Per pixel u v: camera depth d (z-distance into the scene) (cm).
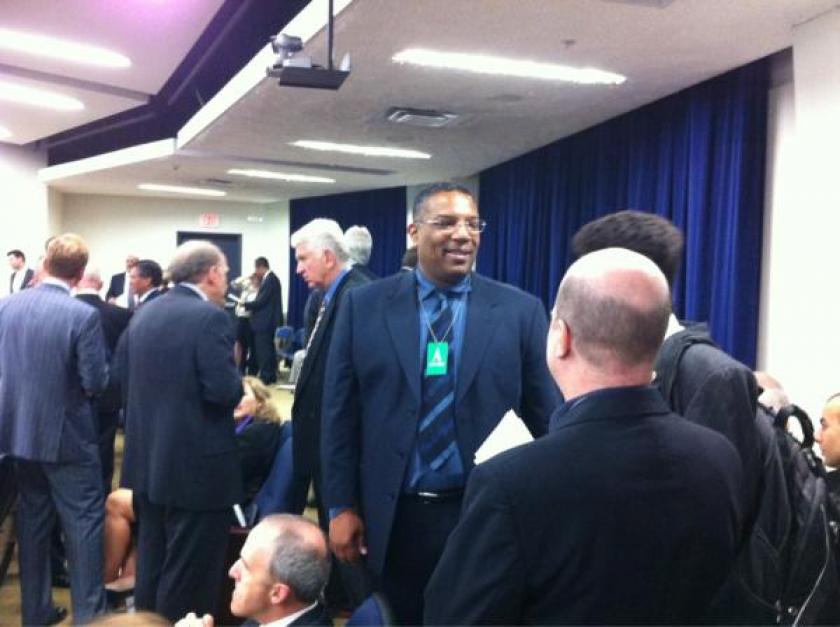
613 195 547
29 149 965
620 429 91
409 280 169
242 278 1010
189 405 224
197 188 1027
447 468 156
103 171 862
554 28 350
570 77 432
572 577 86
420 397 158
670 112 473
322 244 254
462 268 161
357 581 184
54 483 258
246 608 168
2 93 664
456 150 669
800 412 153
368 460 160
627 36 358
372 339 162
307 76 321
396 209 953
